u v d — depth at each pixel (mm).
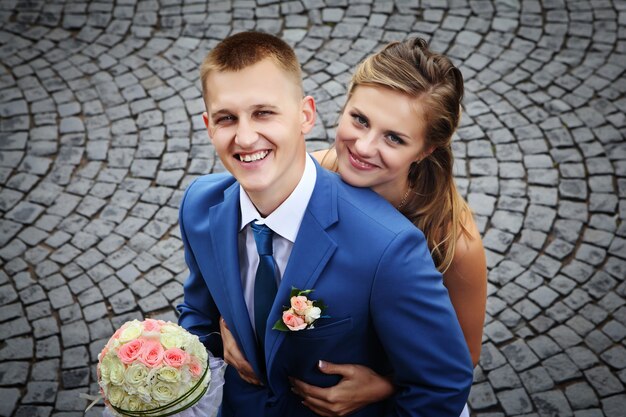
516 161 4789
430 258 1857
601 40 5543
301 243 1826
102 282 4258
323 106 5168
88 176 4844
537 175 4699
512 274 4191
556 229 4398
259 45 1638
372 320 1872
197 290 2322
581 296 4059
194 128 5133
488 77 5340
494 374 3740
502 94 5215
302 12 5906
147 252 4426
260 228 1869
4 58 5617
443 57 1968
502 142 4906
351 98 1987
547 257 4262
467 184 4680
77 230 4535
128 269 4328
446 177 2217
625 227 4371
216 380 2055
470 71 5387
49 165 4902
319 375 2006
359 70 1967
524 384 3688
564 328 3920
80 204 4684
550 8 5816
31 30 5855
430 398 1875
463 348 1888
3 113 5215
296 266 1828
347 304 1823
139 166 4906
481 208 4535
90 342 3953
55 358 3875
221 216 1961
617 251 4254
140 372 1838
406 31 5699
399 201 2258
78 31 5859
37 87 5406
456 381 1870
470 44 5582
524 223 4441
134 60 5629
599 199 4535
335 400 1969
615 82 5234
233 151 1688
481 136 4949
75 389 3736
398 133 1907
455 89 1983
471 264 2254
